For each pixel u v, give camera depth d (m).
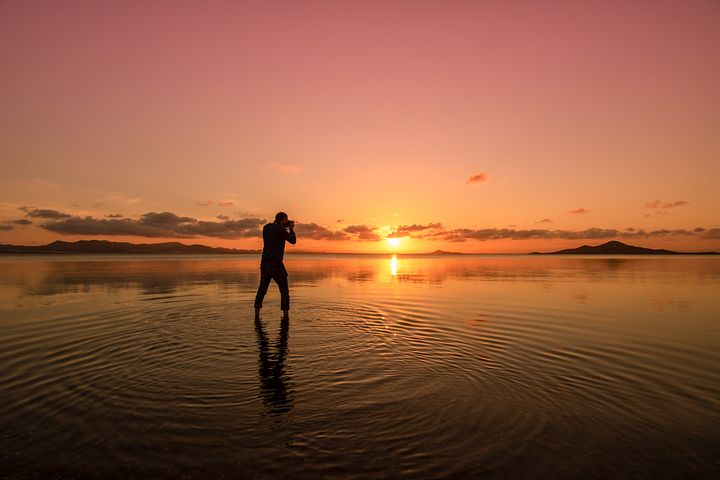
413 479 2.14
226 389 3.46
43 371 3.93
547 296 10.09
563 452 2.44
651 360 4.43
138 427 2.73
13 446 2.46
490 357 4.50
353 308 8.02
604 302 9.01
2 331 5.72
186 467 2.24
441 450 2.45
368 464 2.29
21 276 16.27
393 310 7.78
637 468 2.27
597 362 4.33
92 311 7.45
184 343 5.07
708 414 3.00
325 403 3.17
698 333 5.79
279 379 3.73
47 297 9.45
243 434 2.63
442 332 5.80
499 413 3.00
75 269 22.30
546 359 4.43
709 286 12.98
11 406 3.07
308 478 2.14
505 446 2.51
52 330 5.81
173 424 2.78
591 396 3.35
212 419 2.86
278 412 2.98
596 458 2.37
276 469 2.23
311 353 4.62
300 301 9.06
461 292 11.09
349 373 3.91
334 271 23.05
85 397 3.26
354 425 2.78
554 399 3.28
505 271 22.97
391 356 4.52
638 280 15.66
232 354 4.57
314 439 2.58
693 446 2.52
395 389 3.48
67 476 2.14
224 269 23.12
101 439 2.55
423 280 15.57
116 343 5.05
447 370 4.03
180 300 9.04
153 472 2.19
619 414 2.99
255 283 13.42
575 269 25.44
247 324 6.32
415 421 2.85
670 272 21.44
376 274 19.88
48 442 2.51
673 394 3.40
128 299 9.16
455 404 3.16
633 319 6.91
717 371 4.03
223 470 2.21
